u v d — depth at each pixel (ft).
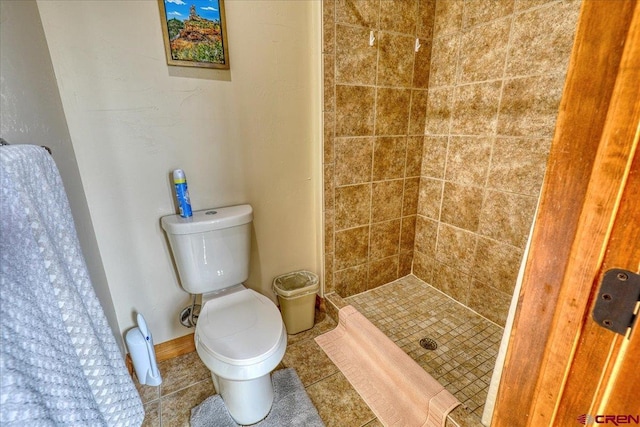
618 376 1.30
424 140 6.53
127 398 2.28
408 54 5.74
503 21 4.75
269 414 4.12
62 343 1.62
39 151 1.94
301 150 5.47
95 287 3.74
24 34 2.87
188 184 4.64
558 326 1.48
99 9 3.64
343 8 4.89
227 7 4.30
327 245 6.05
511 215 5.18
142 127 4.18
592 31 1.16
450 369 4.75
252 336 3.69
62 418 1.49
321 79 5.06
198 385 4.64
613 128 1.15
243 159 4.99
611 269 1.24
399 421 4.04
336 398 4.39
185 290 4.58
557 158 1.35
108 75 3.85
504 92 4.92
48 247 1.65
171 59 4.11
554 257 1.44
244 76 4.66
